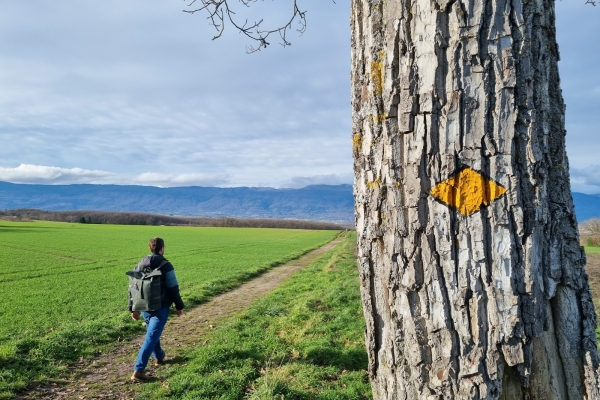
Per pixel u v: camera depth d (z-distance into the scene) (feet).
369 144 7.18
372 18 6.97
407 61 6.43
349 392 17.47
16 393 18.63
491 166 5.97
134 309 19.99
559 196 6.28
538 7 6.17
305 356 22.24
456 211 6.10
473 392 5.93
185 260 92.02
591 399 5.95
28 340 24.76
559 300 6.19
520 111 5.97
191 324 32.45
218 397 17.39
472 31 5.97
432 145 6.19
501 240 5.93
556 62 6.59
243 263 86.12
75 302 43.11
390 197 6.72
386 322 7.13
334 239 224.33
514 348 5.86
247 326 29.76
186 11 12.72
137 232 222.28
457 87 6.02
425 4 6.25
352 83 7.88
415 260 6.40
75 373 21.40
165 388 18.61
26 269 71.61
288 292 45.39
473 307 6.00
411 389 6.55
